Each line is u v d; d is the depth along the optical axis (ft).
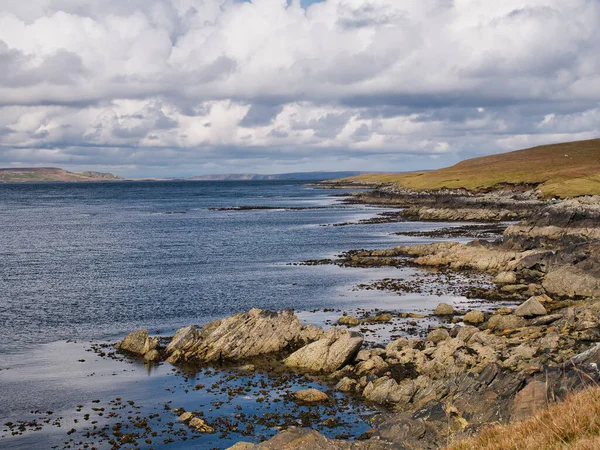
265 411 108.99
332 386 122.42
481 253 272.51
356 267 270.67
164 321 178.70
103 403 114.62
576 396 53.21
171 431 101.19
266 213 606.55
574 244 261.44
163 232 432.25
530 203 515.50
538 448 46.65
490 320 160.56
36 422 105.81
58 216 597.52
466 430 79.05
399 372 124.16
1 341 157.38
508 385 86.58
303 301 203.00
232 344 145.07
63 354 146.41
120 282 239.50
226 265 280.72
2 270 270.46
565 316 153.38
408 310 188.14
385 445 74.84
